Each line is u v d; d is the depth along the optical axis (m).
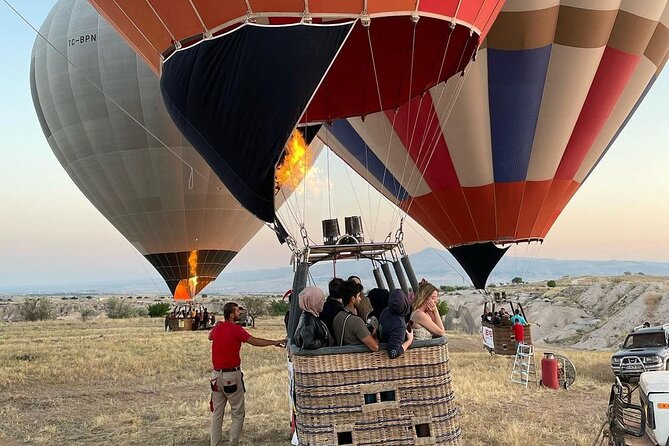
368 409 4.67
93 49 21.83
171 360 15.03
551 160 14.46
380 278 6.32
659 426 5.47
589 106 14.08
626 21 13.24
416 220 15.98
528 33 12.66
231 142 6.43
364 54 9.41
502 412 8.56
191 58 6.60
